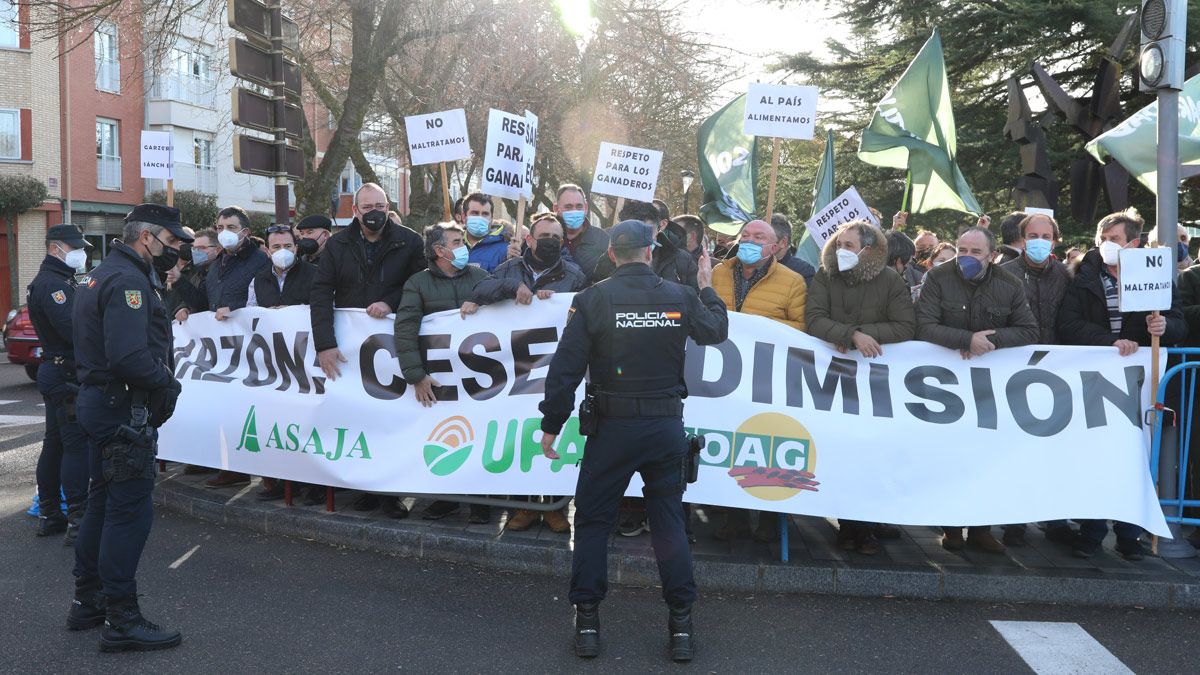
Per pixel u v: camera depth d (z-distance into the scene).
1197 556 5.21
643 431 4.05
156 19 15.12
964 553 5.29
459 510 6.10
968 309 5.24
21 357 13.43
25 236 25.36
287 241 6.54
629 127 20.81
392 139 22.22
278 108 8.56
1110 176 9.16
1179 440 5.19
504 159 6.68
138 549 4.15
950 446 5.15
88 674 3.87
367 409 5.91
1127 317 5.40
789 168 22.17
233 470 6.40
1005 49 19.53
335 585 4.98
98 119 28.09
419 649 4.15
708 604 4.76
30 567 5.25
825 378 5.29
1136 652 4.17
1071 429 5.13
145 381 4.18
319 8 15.15
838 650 4.18
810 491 5.12
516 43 17.47
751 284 5.63
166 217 4.37
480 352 5.65
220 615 4.54
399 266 6.01
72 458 5.59
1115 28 17.55
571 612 4.62
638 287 4.14
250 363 6.45
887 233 7.00
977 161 19.72
